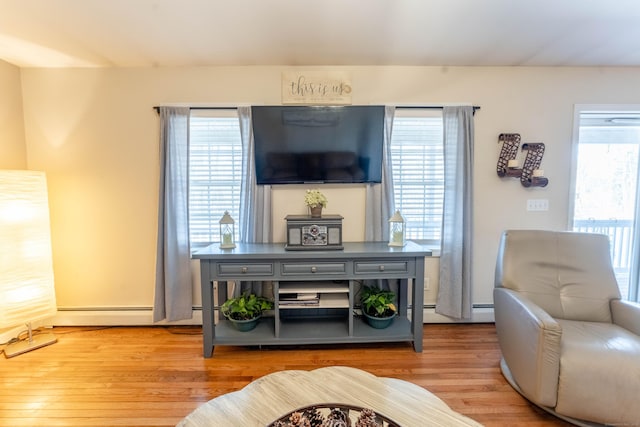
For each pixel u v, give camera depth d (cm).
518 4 186
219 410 117
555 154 278
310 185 275
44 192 249
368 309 253
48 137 269
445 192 271
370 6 188
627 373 146
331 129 258
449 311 274
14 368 217
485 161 277
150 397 187
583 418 154
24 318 237
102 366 219
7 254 228
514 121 275
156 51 241
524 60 260
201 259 224
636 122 287
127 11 191
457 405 179
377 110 257
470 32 217
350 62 262
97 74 266
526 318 170
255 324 250
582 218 294
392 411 115
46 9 187
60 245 277
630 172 291
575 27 211
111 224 276
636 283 290
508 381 201
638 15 196
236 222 282
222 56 250
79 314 279
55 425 166
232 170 279
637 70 272
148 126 270
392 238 252
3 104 251
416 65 268
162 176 261
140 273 280
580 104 274
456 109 265
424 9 191
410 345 247
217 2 183
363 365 220
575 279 203
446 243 273
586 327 182
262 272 228
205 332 228
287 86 267
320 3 185
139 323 279
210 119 273
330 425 104
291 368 217
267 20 201
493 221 281
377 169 265
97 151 271
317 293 238
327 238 239
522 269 209
